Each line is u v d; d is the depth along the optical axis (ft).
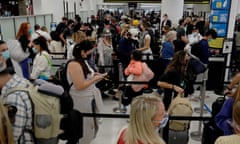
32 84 6.36
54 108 5.98
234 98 6.39
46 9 31.37
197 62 12.25
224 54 17.93
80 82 8.54
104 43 17.80
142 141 4.56
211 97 17.43
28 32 13.19
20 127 5.43
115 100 16.80
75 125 6.48
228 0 18.57
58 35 18.30
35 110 5.74
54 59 15.74
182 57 10.36
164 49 16.78
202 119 8.63
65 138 6.50
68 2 45.85
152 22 45.62
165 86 10.34
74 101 8.86
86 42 8.71
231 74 19.62
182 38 19.61
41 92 5.93
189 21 30.78
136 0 62.59
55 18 33.47
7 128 4.54
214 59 18.01
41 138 5.93
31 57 13.47
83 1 60.70
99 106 9.47
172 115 8.96
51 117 5.91
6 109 4.77
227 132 6.35
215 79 18.19
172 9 38.63
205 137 8.45
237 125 4.81
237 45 21.59
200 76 12.32
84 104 8.87
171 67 10.43
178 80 10.31
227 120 6.41
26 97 5.61
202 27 25.81
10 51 11.62
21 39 12.16
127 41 17.90
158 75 17.06
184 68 10.59
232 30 19.36
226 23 18.99
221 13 19.01
